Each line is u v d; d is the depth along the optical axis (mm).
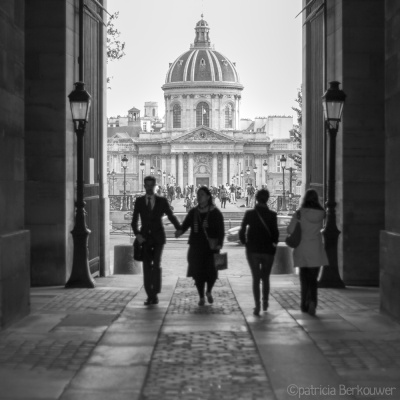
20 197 14570
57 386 9570
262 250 15234
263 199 15359
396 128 14328
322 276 19984
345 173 20953
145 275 16688
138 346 11930
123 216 63656
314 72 24625
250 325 13844
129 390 9398
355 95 20953
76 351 11523
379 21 20906
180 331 13297
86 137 22734
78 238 19938
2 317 12984
